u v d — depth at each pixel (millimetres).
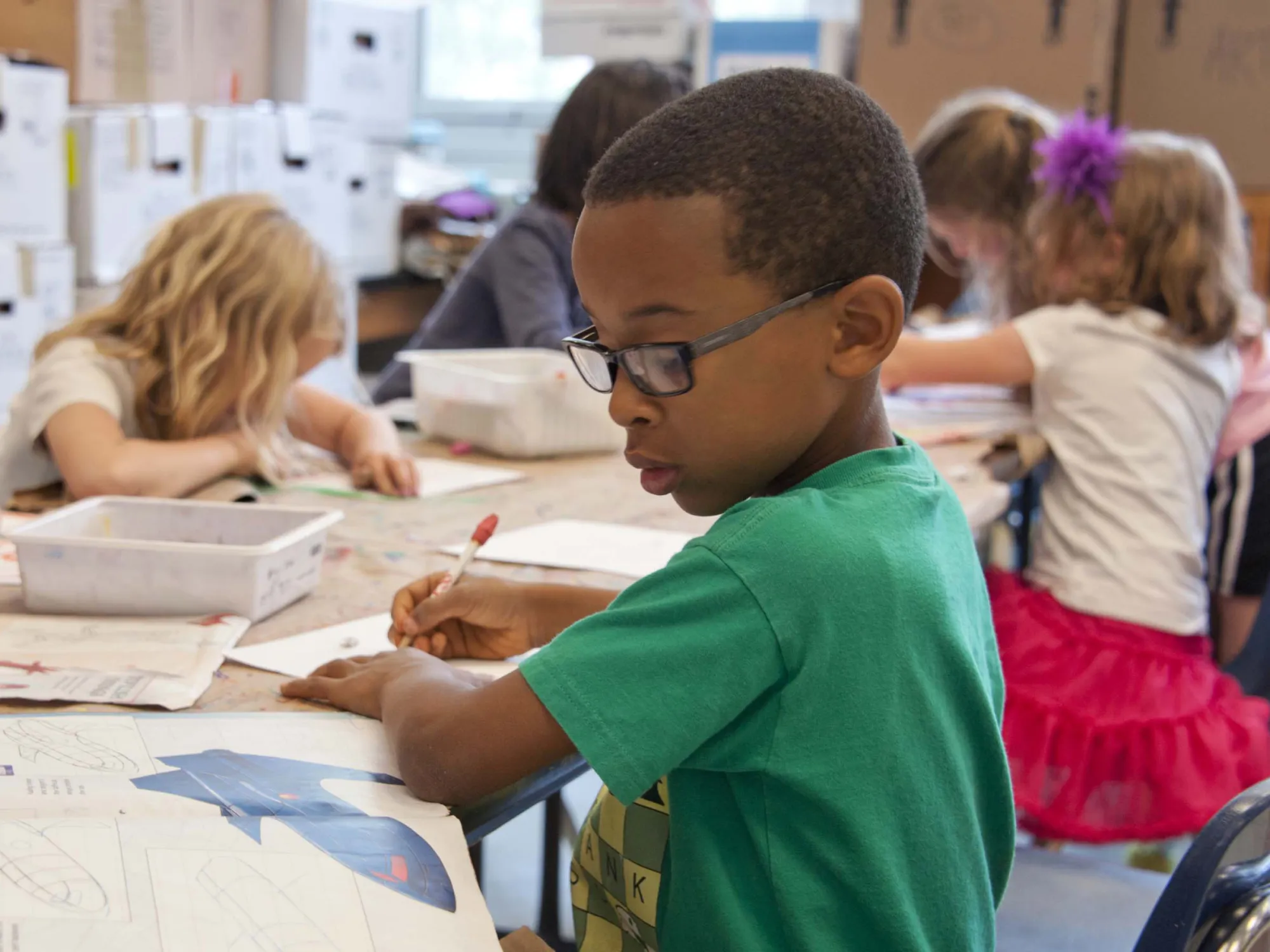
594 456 1781
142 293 1551
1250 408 1976
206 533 1126
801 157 665
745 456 699
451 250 3857
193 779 713
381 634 1003
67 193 2660
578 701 657
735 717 663
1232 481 1981
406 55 3654
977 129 2008
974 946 719
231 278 1501
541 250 2395
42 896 571
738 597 656
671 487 727
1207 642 1762
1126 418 1745
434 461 1716
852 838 661
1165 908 767
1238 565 1994
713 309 665
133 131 2746
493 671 926
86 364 1480
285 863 629
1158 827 1576
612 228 674
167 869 607
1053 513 1807
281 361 1528
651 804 806
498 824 759
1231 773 1572
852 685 661
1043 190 1934
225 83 3195
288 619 1031
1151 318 1764
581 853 899
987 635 806
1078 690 1637
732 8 4480
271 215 1577
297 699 863
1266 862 797
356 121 3533
